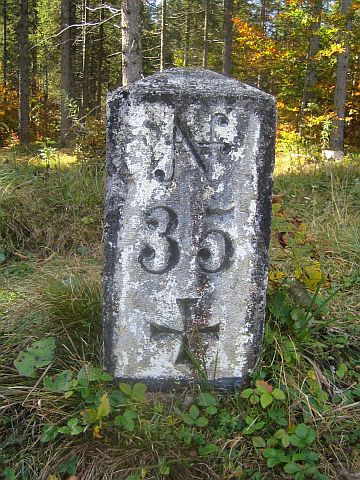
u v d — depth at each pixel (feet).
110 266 8.46
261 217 8.51
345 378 9.55
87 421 7.70
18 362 8.62
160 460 7.48
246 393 8.34
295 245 10.45
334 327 10.86
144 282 8.52
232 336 8.82
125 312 8.60
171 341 8.73
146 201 8.28
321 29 38.40
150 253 8.44
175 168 8.22
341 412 8.62
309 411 8.35
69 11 50.31
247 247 8.56
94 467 7.58
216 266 8.57
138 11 26.07
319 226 16.40
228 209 8.40
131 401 8.25
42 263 14.56
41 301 10.53
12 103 60.13
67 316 9.82
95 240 16.19
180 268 8.52
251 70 56.85
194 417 8.13
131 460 7.64
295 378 8.96
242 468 7.83
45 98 64.75
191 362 8.83
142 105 8.04
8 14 85.81
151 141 8.13
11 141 49.34
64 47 46.50
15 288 12.31
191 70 8.38
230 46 53.72
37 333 9.77
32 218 16.37
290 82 42.04
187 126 8.14
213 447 7.82
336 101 41.29
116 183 8.21
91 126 28.12
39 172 20.26
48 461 7.66
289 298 10.22
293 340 9.59
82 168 20.81
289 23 41.93
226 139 8.22
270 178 8.42
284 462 7.88
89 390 8.20
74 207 17.10
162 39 63.72
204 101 8.10
